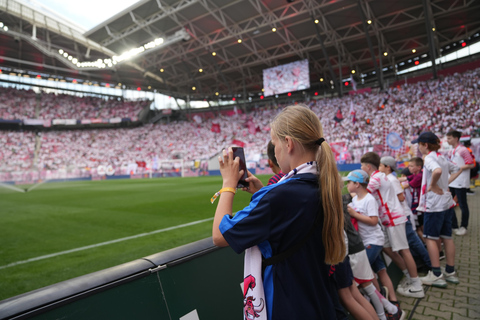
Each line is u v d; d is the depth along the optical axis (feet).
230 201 3.60
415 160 15.65
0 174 107.14
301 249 3.39
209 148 118.62
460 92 77.46
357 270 7.79
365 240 9.54
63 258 14.07
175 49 98.32
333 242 3.49
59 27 83.87
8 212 29.45
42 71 122.31
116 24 79.51
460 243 16.31
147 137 137.18
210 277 5.12
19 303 2.94
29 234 19.29
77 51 98.73
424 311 9.37
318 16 74.49
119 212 27.89
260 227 3.16
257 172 95.35
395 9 70.74
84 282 3.55
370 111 91.76
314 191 3.46
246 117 126.31
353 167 74.43
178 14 75.36
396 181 12.57
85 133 137.39
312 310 3.31
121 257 14.12
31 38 82.23
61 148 129.39
